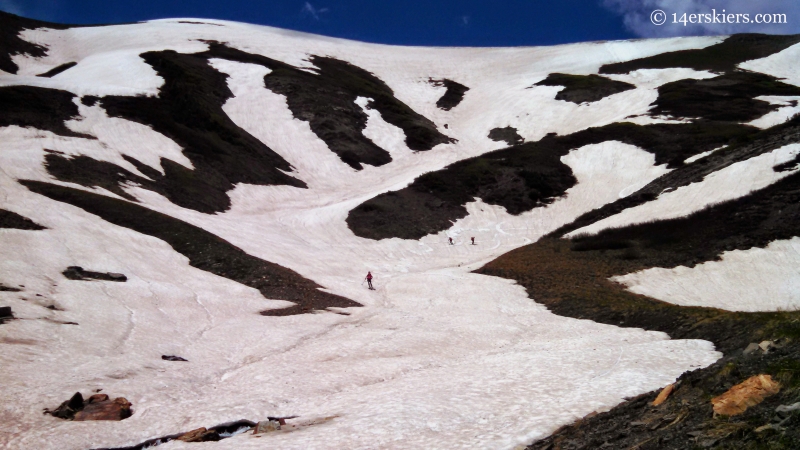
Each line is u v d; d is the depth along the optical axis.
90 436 19.09
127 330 31.22
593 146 91.12
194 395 23.91
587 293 43.38
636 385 21.19
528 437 16.80
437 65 157.88
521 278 50.69
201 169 78.06
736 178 60.53
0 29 129.25
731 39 151.88
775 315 29.31
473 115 121.25
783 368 14.47
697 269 46.81
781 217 50.91
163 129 83.75
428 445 16.80
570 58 155.50
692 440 13.05
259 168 86.56
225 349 30.48
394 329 35.38
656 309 36.34
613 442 14.84
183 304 37.97
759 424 12.68
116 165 67.38
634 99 110.94
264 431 19.52
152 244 47.97
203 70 112.94
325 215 73.19
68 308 32.50
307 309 40.59
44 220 44.72
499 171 86.69
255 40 148.50
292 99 109.94
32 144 64.19
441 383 23.48
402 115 115.56
